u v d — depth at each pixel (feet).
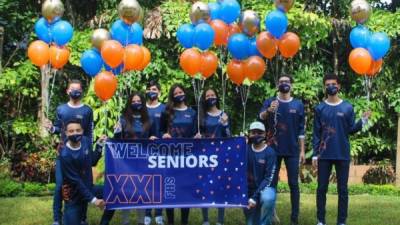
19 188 33.32
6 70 37.81
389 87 39.60
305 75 38.22
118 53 21.27
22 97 39.52
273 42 21.75
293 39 21.97
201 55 21.99
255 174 20.44
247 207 20.17
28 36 39.96
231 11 21.88
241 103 38.68
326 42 38.96
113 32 22.50
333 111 21.09
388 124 40.19
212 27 21.94
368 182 39.14
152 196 20.43
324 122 21.18
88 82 40.50
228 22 22.29
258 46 21.84
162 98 36.47
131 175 20.35
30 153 38.17
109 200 20.24
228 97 38.29
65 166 18.17
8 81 37.01
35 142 38.40
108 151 20.33
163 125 22.15
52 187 34.71
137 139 20.42
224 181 20.48
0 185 32.89
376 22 37.96
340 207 21.17
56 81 39.96
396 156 39.22
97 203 18.10
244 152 20.42
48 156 37.09
